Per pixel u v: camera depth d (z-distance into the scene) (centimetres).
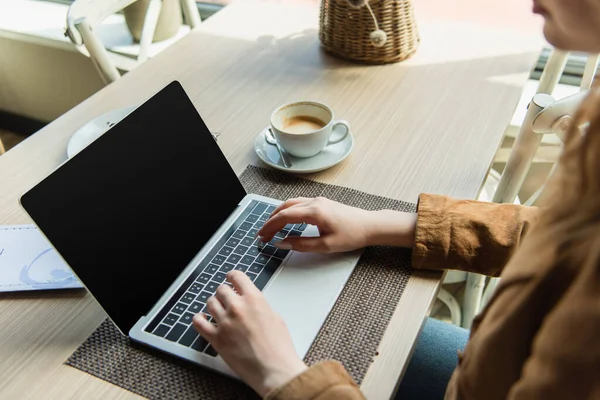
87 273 63
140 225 70
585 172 40
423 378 88
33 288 71
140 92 112
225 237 77
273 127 90
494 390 47
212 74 117
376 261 73
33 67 222
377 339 63
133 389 59
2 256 76
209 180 80
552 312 40
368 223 73
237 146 96
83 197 65
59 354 63
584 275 37
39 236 79
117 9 136
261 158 91
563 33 45
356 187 85
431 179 86
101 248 65
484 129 96
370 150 93
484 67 114
